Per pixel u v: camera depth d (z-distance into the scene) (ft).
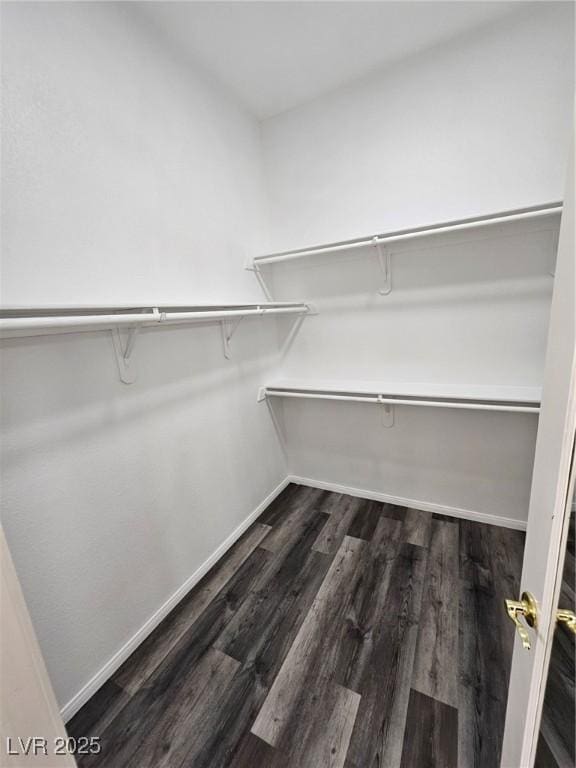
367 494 7.61
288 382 7.46
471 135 5.20
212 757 3.33
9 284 3.21
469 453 6.35
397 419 6.86
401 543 6.08
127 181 4.27
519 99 4.84
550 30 4.52
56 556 3.63
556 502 1.55
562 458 1.49
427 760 3.15
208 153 5.56
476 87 5.05
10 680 1.54
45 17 3.38
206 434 5.72
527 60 4.70
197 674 4.11
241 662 4.22
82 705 3.84
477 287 5.62
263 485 7.42
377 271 6.34
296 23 4.61
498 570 5.33
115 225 4.15
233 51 5.05
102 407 4.05
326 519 6.97
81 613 3.87
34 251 3.38
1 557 1.52
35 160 3.35
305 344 7.44
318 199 6.61
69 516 3.74
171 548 5.07
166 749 3.42
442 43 5.10
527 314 5.37
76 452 3.79
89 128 3.82
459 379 6.07
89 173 3.84
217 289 5.87
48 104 3.43
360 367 6.95
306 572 5.60
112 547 4.21
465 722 3.43
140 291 4.49
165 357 4.90
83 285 3.82
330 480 8.03
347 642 4.35
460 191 5.42
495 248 5.37
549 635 1.64
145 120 4.48
